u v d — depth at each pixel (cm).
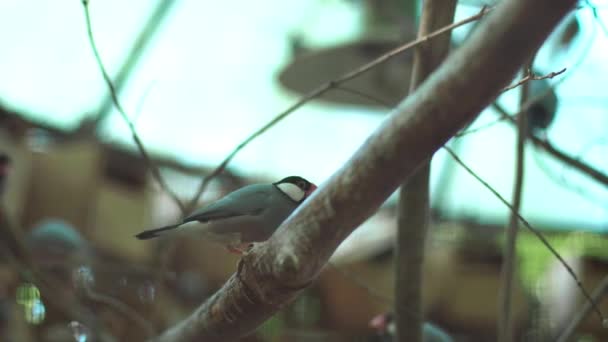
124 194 1238
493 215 1320
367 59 938
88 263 715
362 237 1330
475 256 1286
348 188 298
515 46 246
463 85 256
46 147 1244
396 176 287
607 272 1201
